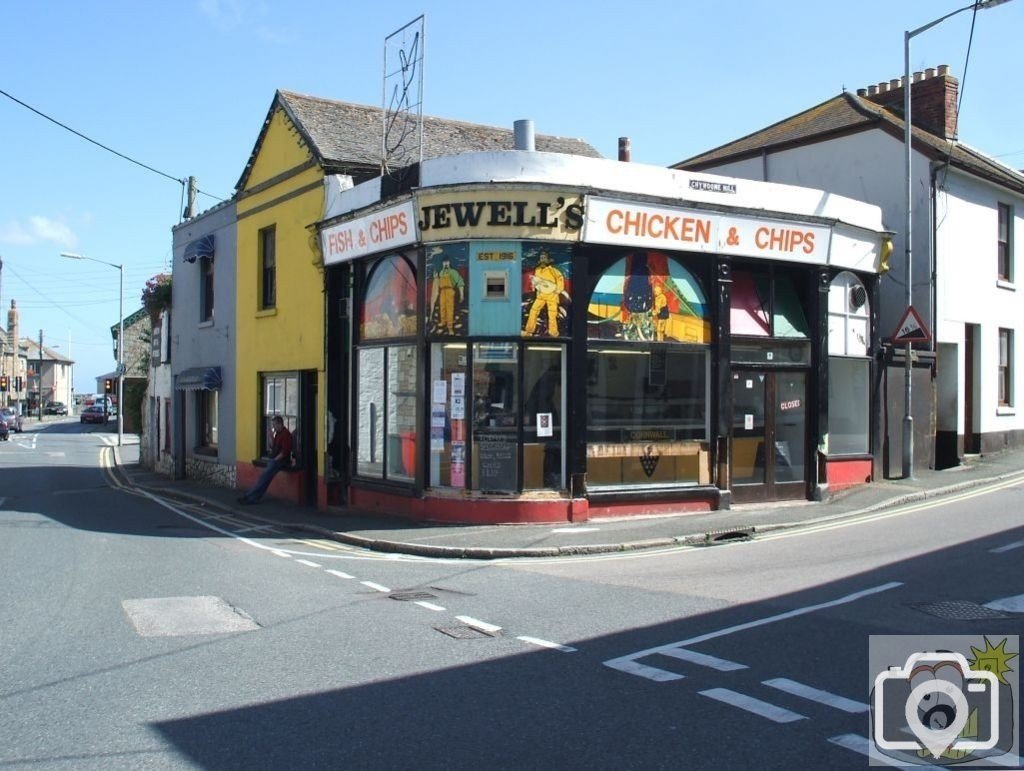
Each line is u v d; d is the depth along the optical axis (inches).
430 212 544.1
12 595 369.7
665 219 560.4
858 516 564.4
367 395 630.5
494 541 492.1
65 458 1433.3
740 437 605.9
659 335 572.7
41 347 3932.1
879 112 820.6
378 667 264.2
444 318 547.5
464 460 544.7
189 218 1051.3
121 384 1717.5
